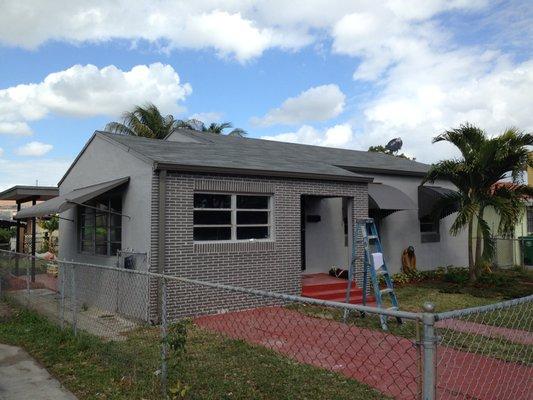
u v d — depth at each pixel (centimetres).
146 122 3431
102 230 1233
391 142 2344
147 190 987
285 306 1102
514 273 1812
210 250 1022
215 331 802
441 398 514
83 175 1347
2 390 564
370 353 689
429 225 1761
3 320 932
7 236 2672
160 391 511
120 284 971
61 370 625
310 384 551
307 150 1722
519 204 1378
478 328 841
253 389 526
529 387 546
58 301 940
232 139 1656
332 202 1485
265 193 1129
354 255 1069
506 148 1345
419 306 1128
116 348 655
